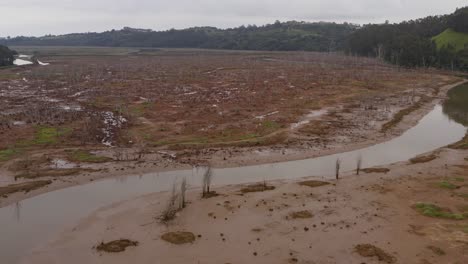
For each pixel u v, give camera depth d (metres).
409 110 64.38
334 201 29.80
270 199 30.14
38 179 33.81
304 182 33.78
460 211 27.98
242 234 24.95
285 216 27.28
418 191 31.67
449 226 25.80
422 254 22.66
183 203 28.91
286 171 37.22
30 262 22.11
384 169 37.00
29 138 45.00
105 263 21.98
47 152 40.47
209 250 23.16
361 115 59.62
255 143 44.25
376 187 32.59
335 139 47.28
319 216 27.30
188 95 75.00
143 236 24.78
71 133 47.50
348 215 27.47
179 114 58.34
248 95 74.38
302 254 22.77
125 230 25.56
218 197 30.52
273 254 22.77
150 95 75.00
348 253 22.83
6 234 25.11
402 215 27.48
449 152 42.22
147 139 45.69
